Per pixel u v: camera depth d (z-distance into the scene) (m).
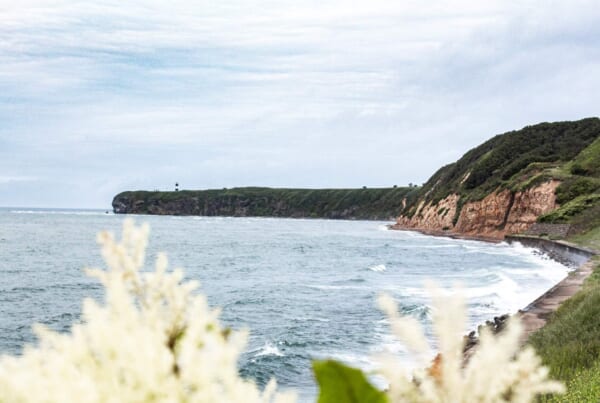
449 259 62.31
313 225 180.38
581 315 16.89
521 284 39.59
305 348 23.84
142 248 0.86
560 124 109.31
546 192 85.00
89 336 0.78
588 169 86.31
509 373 0.85
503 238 89.25
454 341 0.86
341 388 0.87
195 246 88.19
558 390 0.84
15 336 27.27
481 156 123.25
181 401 0.76
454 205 115.81
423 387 0.85
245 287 43.88
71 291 42.25
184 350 0.77
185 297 0.83
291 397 0.80
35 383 0.73
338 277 49.31
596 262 39.62
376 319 29.84
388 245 87.19
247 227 161.75
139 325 0.80
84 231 119.12
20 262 61.81
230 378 0.79
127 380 0.76
